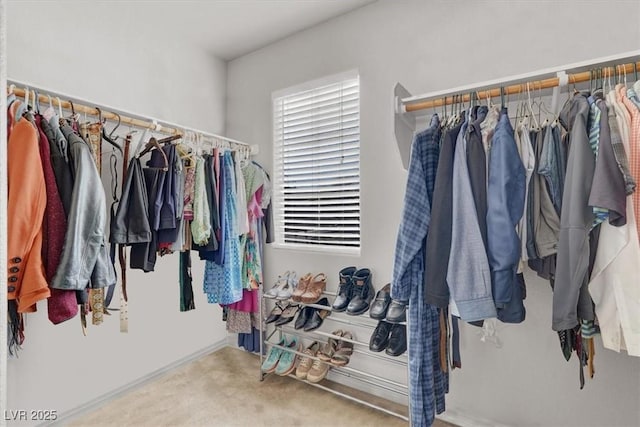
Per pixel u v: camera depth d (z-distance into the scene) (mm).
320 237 2361
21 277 1067
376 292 2047
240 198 2109
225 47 2590
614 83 1221
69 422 1792
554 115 1254
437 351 1425
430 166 1318
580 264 981
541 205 1191
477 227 1108
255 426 1753
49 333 1748
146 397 2025
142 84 2199
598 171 952
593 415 1460
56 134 1249
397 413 1853
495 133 1148
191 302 2010
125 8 2092
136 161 1585
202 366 2426
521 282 1312
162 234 1671
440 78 1826
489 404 1687
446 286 1168
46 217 1166
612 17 1428
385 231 2021
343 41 2180
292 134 2490
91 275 1257
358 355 2109
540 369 1566
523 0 1609
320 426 1750
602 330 1015
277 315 2230
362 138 2100
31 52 1685
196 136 2053
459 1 1774
